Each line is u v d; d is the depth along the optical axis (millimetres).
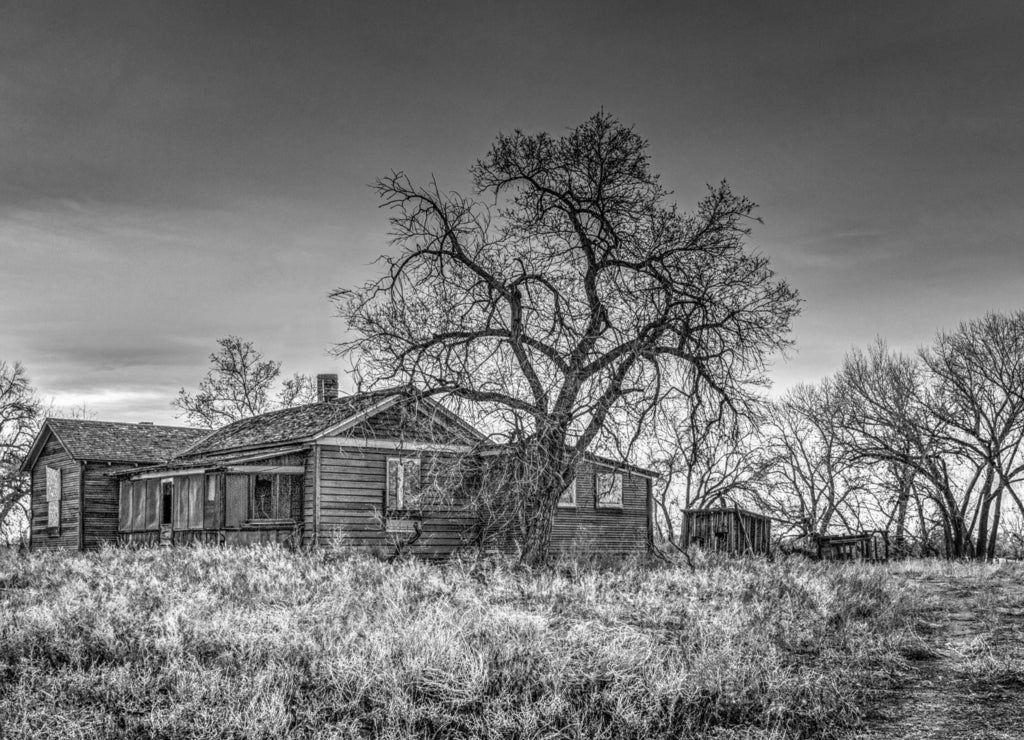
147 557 23984
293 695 9141
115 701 8875
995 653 12203
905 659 11992
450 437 22016
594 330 21000
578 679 9742
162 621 11703
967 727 9078
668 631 13070
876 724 9273
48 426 36594
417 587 16484
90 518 34031
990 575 23828
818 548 33531
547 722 8664
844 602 15898
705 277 21391
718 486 42938
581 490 31719
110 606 12922
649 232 22000
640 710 9039
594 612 14094
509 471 21109
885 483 41781
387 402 27047
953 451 40000
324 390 34812
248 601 14461
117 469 34594
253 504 27250
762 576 19656
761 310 21266
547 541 21359
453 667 9641
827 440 45906
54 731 8078
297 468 27031
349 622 12016
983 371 39500
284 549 24234
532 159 22438
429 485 23844
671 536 39031
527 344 21156
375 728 8422
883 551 42219
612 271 21281
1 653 10336
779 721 9133
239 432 33781
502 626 11625
